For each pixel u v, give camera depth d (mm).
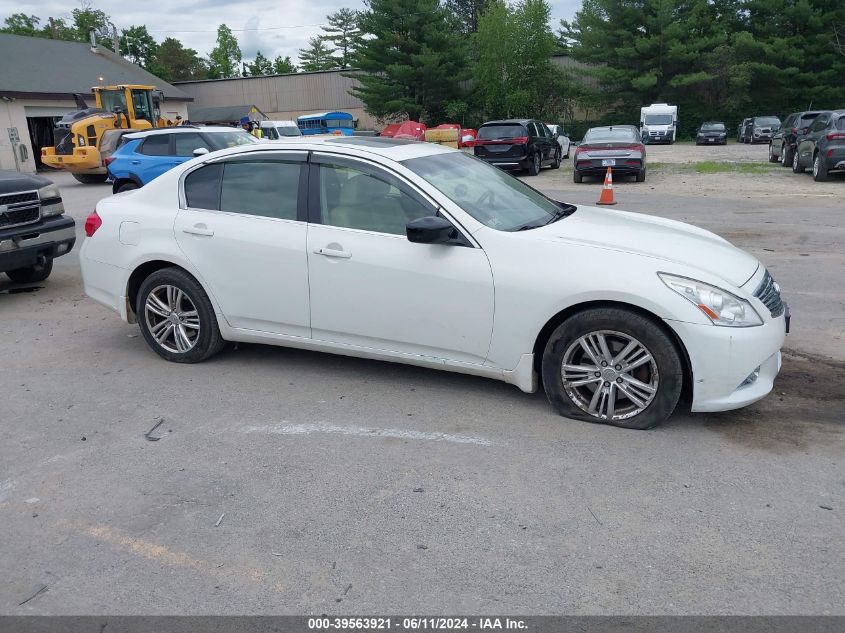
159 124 27438
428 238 4141
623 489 3473
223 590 2844
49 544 3182
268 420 4375
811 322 5996
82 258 5664
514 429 4141
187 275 5203
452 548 3057
